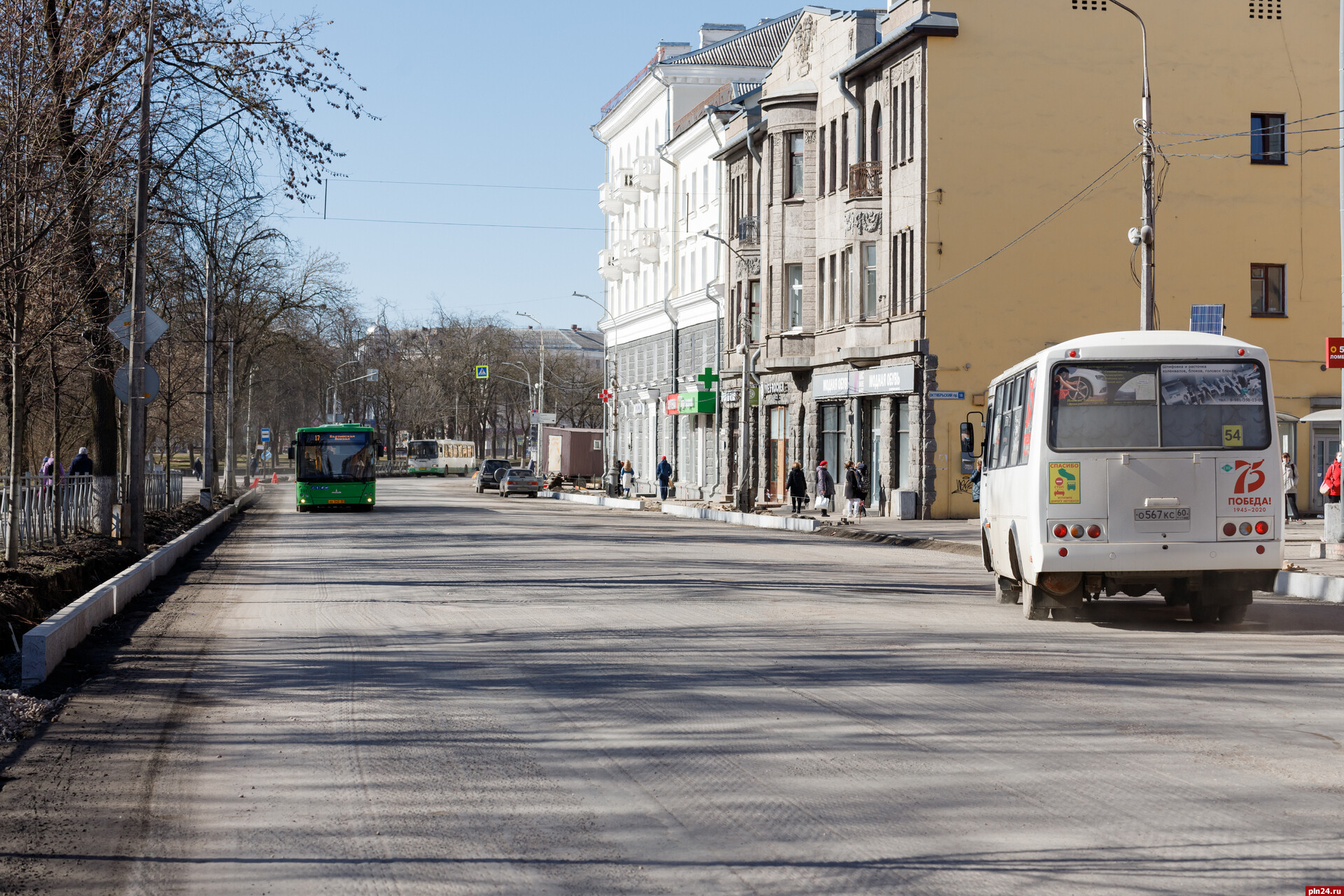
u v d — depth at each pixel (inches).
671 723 346.6
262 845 237.6
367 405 4463.6
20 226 642.8
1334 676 424.8
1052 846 229.9
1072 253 1558.8
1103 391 565.9
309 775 291.6
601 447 3198.8
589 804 263.7
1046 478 564.4
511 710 367.6
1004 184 1546.5
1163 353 566.3
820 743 320.2
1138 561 559.8
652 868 220.5
